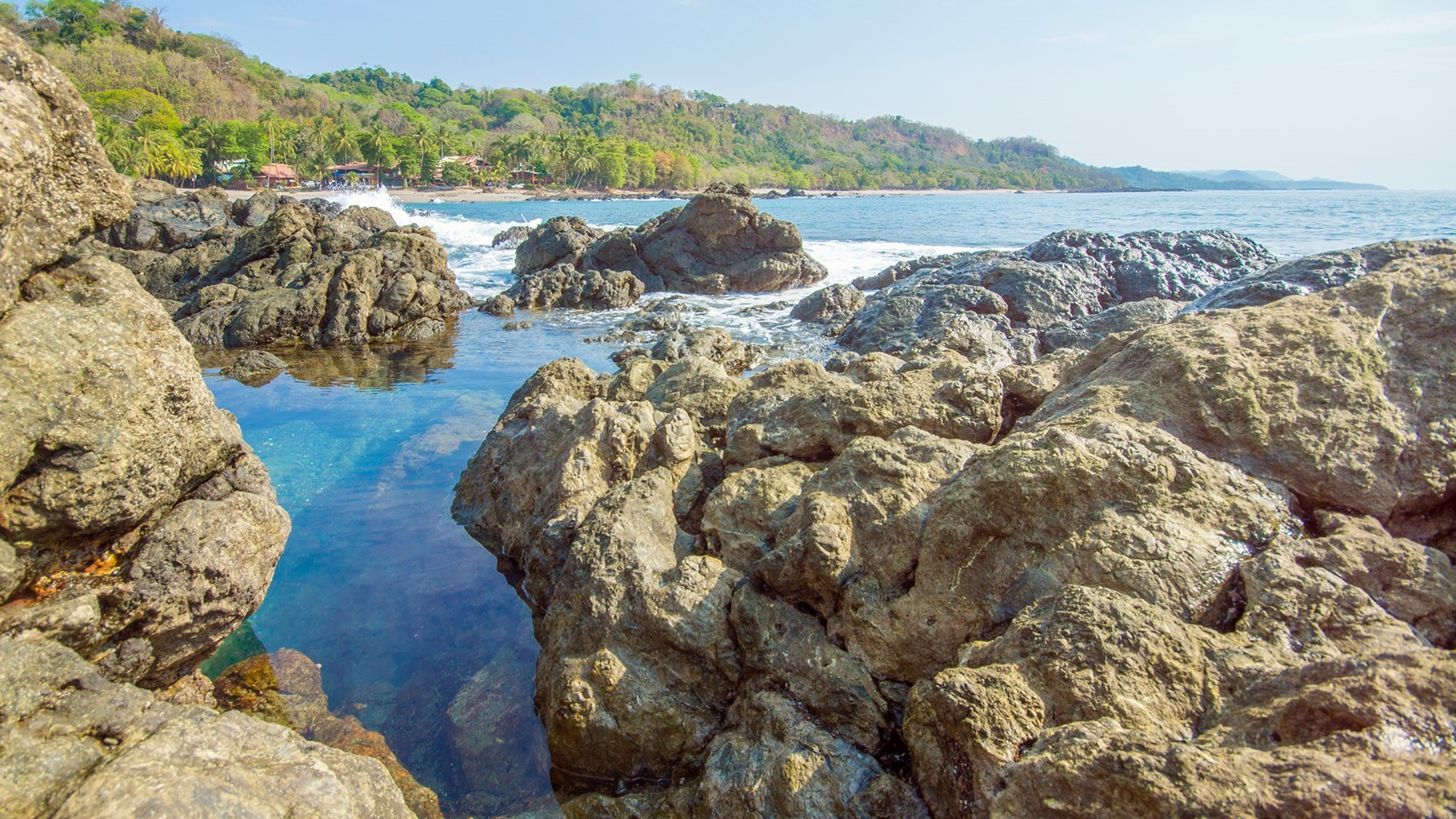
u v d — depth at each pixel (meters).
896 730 4.75
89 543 5.12
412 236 24.48
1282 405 5.18
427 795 5.39
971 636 4.81
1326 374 5.26
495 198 118.62
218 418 5.99
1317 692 3.17
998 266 17.73
